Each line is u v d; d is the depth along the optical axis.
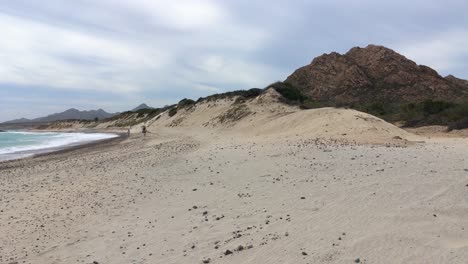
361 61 94.06
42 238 8.71
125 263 6.91
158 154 22.66
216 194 10.97
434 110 43.09
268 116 39.31
